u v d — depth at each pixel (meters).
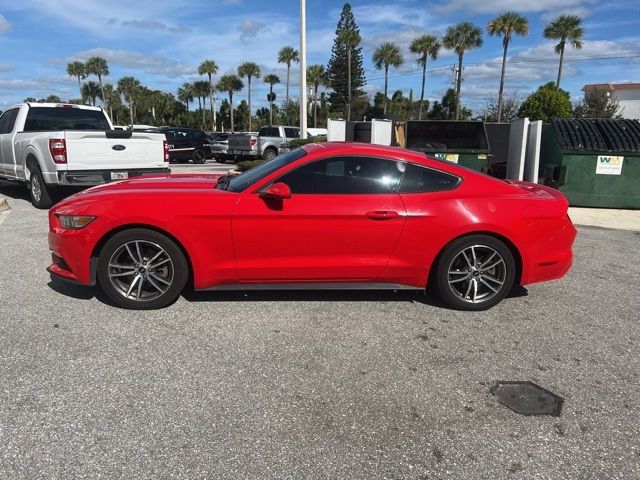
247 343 3.76
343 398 3.07
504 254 4.40
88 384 3.14
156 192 4.27
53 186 8.70
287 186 4.09
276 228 4.14
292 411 2.92
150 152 9.10
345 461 2.52
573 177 10.63
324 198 4.20
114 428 2.72
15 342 3.68
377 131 14.83
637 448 2.68
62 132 8.18
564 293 5.13
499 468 2.51
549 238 4.45
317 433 2.73
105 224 4.06
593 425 2.88
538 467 2.52
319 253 4.24
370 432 2.76
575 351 3.81
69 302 4.46
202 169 19.42
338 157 4.29
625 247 7.30
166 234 4.15
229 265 4.20
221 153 23.75
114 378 3.22
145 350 3.60
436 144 11.40
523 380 3.36
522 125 11.09
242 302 4.55
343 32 65.69
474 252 4.40
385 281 4.41
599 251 7.03
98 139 8.52
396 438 2.71
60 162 8.23
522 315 4.49
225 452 2.56
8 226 7.57
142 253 4.22
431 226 4.26
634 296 5.09
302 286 4.35
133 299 4.27
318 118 81.62
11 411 2.84
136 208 4.06
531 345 3.89
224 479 2.38
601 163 10.51
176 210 4.07
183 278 4.26
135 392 3.07
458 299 4.48
